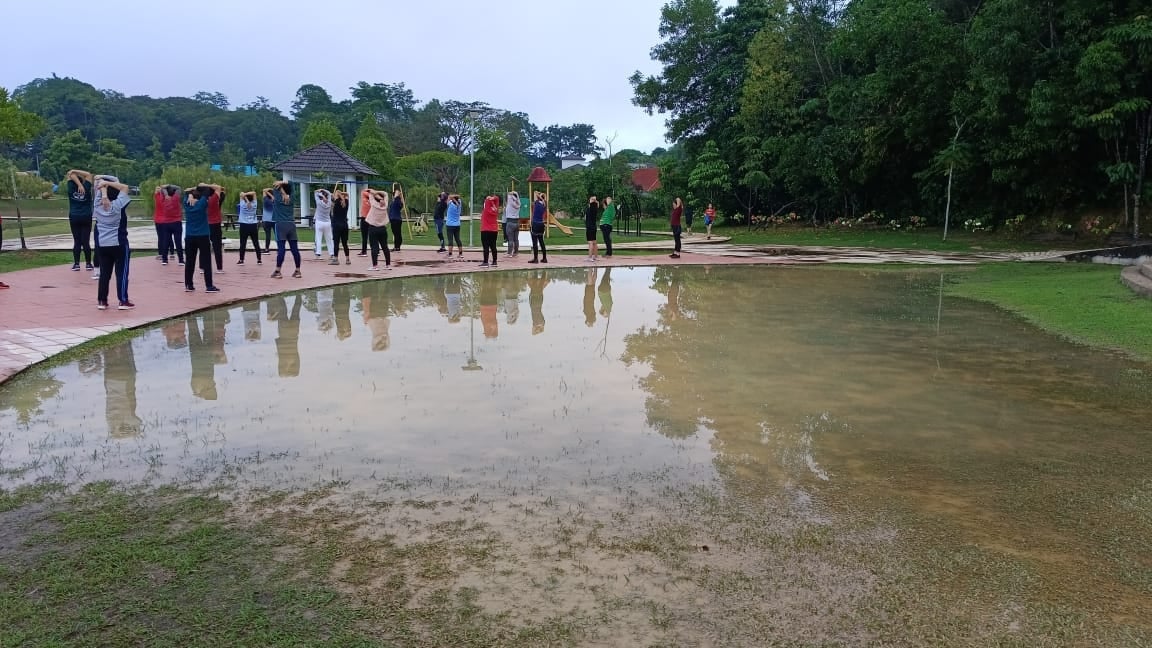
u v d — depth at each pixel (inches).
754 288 519.5
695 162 1642.5
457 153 2549.2
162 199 567.5
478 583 117.7
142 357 273.7
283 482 157.4
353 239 1003.3
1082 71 834.2
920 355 297.0
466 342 309.9
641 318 379.9
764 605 112.3
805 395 234.1
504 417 205.5
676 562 125.3
